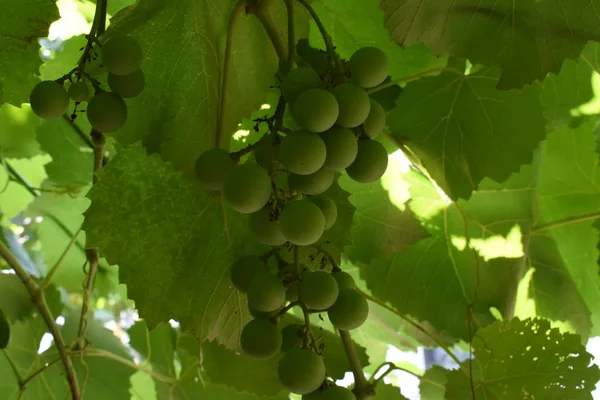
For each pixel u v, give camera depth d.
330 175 0.57
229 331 0.64
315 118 0.54
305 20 0.65
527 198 0.76
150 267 0.62
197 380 0.75
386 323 0.81
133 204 0.62
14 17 0.62
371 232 0.75
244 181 0.54
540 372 0.70
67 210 0.81
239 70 0.65
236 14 0.62
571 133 0.78
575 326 0.80
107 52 0.58
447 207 0.76
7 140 0.80
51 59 0.79
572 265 0.81
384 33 0.70
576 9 0.61
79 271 0.82
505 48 0.62
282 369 0.55
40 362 0.72
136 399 0.76
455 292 0.76
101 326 0.77
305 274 0.57
